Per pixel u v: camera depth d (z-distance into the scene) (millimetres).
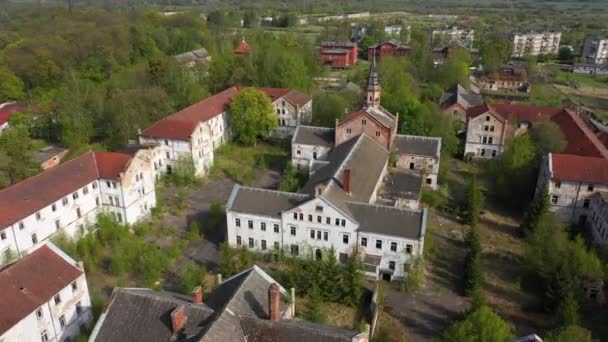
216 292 46562
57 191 67625
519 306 59094
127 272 65000
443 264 67875
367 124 90312
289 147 114125
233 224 68875
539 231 66125
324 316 54906
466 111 120000
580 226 77625
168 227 77000
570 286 55094
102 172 73750
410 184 82750
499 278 65000
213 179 96188
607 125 130000
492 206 86312
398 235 61344
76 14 184875
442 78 164625
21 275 47625
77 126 106000
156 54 152125
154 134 92125
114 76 130625
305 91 143625
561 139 91562
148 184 79000
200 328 38781
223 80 144625
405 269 62781
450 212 83438
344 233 63906
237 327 39500
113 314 41625
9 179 82062
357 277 58188
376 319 54906
